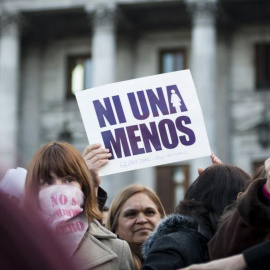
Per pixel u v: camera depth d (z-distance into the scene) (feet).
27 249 9.14
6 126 157.89
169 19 161.79
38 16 164.04
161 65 163.63
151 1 154.61
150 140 25.81
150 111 25.94
